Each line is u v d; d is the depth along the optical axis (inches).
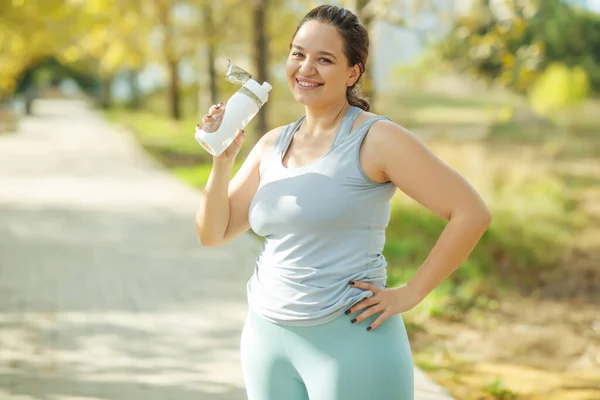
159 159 996.6
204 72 1306.6
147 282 364.5
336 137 117.3
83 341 273.7
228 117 120.8
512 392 242.7
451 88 1710.1
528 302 366.3
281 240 119.1
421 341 298.2
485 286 383.2
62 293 343.0
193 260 414.0
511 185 620.7
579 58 1332.4
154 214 564.4
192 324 296.5
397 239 465.7
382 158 114.8
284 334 119.2
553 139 1050.1
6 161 933.2
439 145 736.3
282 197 117.5
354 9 448.5
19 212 566.6
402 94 1504.7
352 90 123.8
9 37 1253.1
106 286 356.5
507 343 298.4
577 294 385.4
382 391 115.4
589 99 1332.4
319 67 117.1
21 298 333.1
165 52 1256.2
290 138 123.4
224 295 341.7
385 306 115.2
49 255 423.2
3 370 241.9
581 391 244.8
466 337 305.0
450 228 114.3
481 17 445.1
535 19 482.0
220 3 1070.4
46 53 1931.6
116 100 2960.1
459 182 114.5
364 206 116.0
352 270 116.6
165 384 231.0
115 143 1229.7
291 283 117.7
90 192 677.3
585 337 310.2
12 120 1441.9
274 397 123.7
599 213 602.5
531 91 1354.6
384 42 652.7
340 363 115.4
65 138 1328.7
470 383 250.5
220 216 129.0
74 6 1029.2
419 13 473.7
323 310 115.3
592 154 962.7
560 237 509.7
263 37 767.1
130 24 1165.7
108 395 221.6
